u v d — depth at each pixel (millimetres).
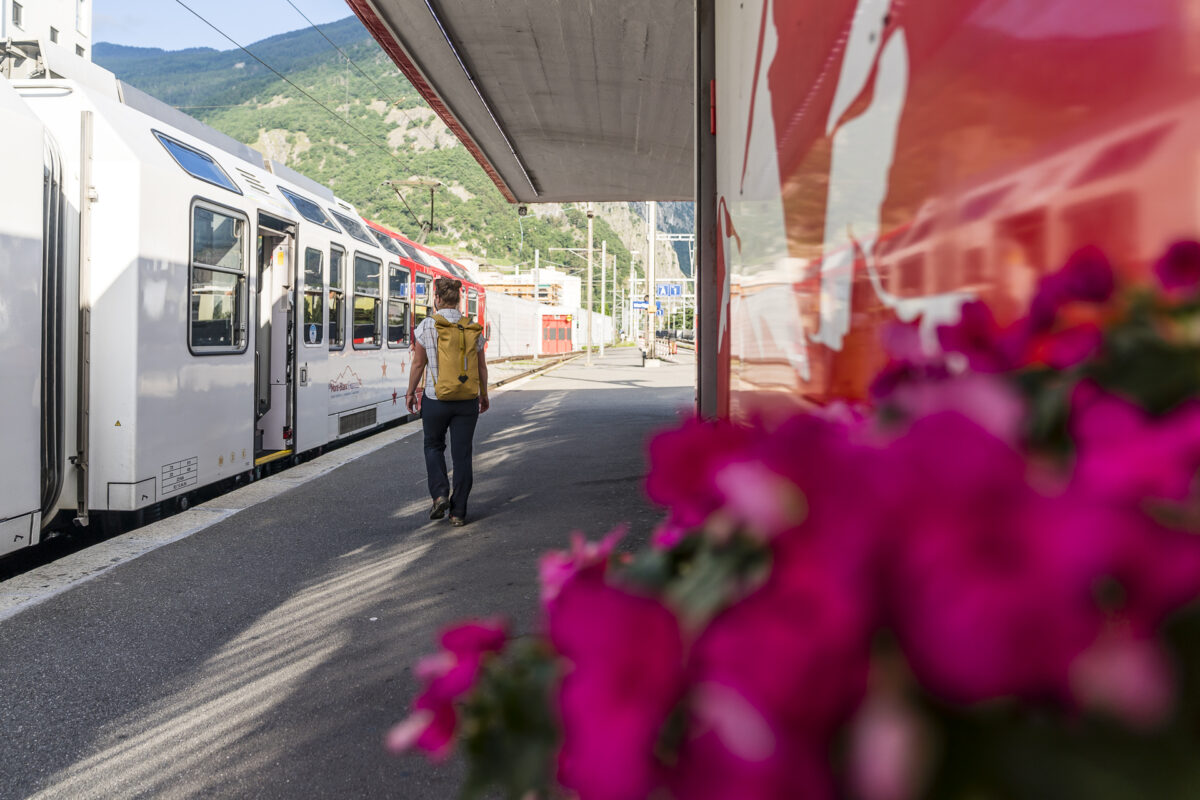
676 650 464
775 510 446
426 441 6660
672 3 6836
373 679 3592
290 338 9055
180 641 4062
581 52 7969
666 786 453
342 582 5035
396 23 7320
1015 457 417
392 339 13344
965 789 380
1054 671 352
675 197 14625
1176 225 756
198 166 7133
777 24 2654
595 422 14062
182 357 6562
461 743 710
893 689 386
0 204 4723
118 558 5551
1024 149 1047
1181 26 746
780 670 383
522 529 6371
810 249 2156
